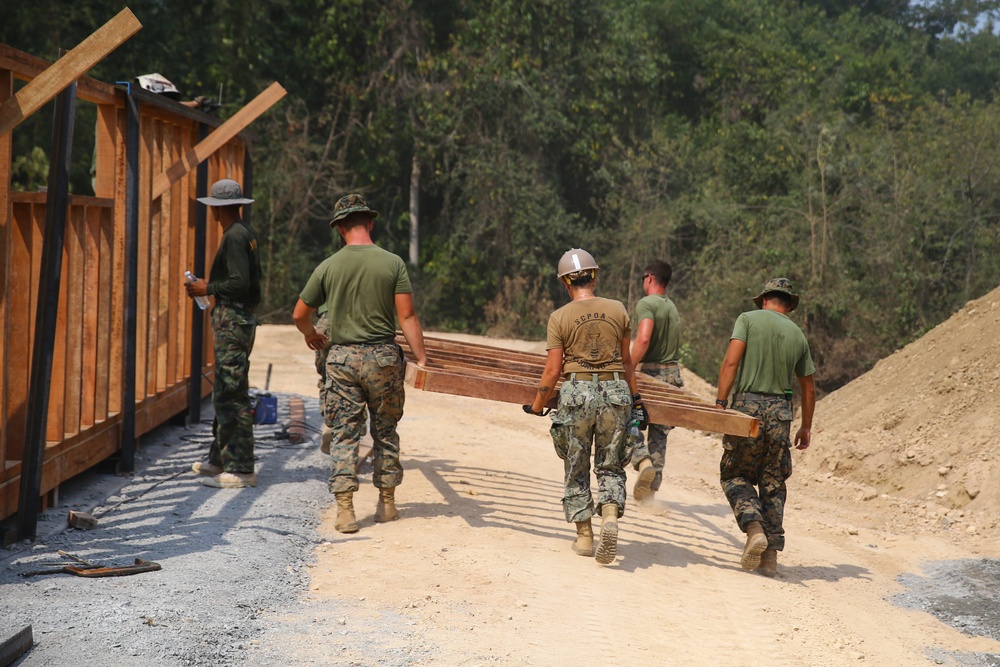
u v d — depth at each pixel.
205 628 9.39
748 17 81.38
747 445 14.20
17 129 45.31
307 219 60.78
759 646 10.86
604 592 11.98
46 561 10.91
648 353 17.86
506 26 61.69
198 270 20.20
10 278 12.45
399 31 61.81
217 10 56.19
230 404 15.26
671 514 17.69
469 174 60.84
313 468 17.17
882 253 51.19
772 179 60.78
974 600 14.22
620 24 67.69
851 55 79.88
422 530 13.84
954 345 26.20
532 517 15.37
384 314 13.76
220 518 13.39
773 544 14.26
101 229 15.01
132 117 15.46
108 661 8.39
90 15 49.91
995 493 19.44
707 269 53.34
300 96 61.97
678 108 77.25
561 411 13.18
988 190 54.12
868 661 10.94
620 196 63.59
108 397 15.34
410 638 9.79
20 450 12.53
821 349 49.12
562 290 63.56
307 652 9.22
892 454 22.92
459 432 23.72
